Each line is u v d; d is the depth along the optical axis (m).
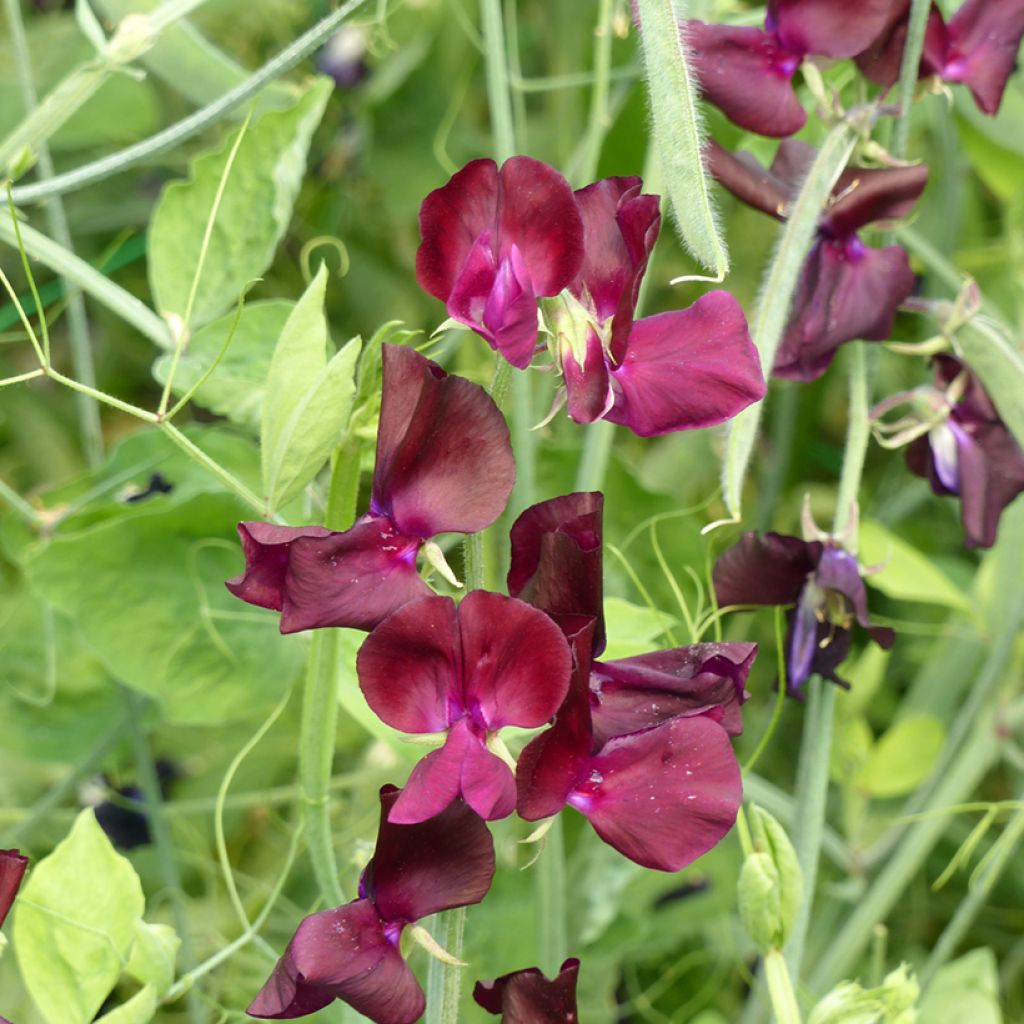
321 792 0.48
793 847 0.53
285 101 0.64
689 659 0.43
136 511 0.60
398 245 0.94
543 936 0.59
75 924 0.49
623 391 0.43
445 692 0.40
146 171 0.95
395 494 0.41
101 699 0.72
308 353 0.45
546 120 0.92
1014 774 0.83
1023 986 0.81
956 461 0.56
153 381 0.95
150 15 0.52
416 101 0.92
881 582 0.71
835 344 0.52
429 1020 0.44
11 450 0.91
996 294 0.87
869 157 0.53
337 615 0.41
